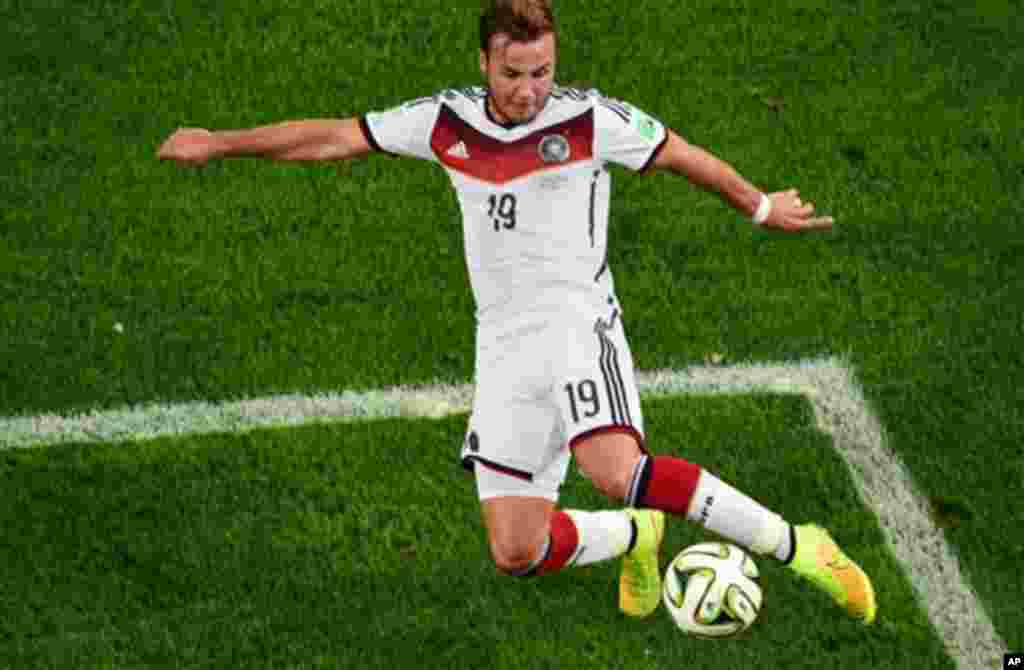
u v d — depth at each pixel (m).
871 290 26.80
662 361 25.66
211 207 28.25
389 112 20.27
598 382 19.91
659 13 31.27
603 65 30.53
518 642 21.73
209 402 25.08
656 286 26.84
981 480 23.78
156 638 21.77
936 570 22.58
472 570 22.61
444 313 26.52
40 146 29.27
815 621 21.95
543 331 20.16
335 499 23.61
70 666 21.45
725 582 21.12
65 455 24.22
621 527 21.31
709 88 30.22
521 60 18.75
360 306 26.64
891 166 28.92
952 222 27.92
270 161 28.94
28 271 27.17
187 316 26.50
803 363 25.59
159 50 30.89
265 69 30.64
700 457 24.14
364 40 31.11
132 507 23.48
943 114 29.81
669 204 28.11
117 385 25.34
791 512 23.42
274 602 22.23
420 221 28.05
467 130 20.05
